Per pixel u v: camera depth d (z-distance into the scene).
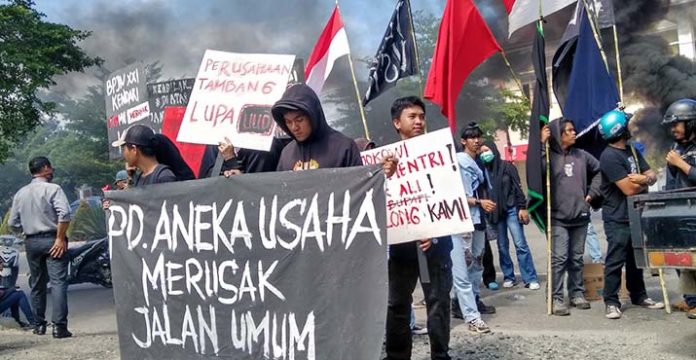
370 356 3.54
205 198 4.18
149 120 7.03
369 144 5.86
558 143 7.07
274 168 5.34
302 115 4.18
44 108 13.45
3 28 12.44
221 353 4.08
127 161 5.24
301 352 3.78
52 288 7.46
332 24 7.44
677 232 4.86
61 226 7.45
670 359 5.00
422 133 4.82
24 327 8.56
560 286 7.01
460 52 6.89
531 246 13.96
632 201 5.16
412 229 4.36
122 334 4.53
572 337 5.80
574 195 7.01
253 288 3.97
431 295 4.64
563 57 7.79
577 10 7.68
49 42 12.98
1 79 12.52
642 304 7.09
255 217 3.97
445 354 4.68
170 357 4.30
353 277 3.65
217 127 4.57
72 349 6.79
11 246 10.26
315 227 3.78
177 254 4.29
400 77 7.19
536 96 7.16
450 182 4.25
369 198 3.65
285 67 4.54
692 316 6.37
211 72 4.66
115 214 4.59
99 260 11.58
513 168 8.90
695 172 6.16
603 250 11.87
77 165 39.72
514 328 6.40
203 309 4.16
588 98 7.32
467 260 7.00
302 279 3.80
